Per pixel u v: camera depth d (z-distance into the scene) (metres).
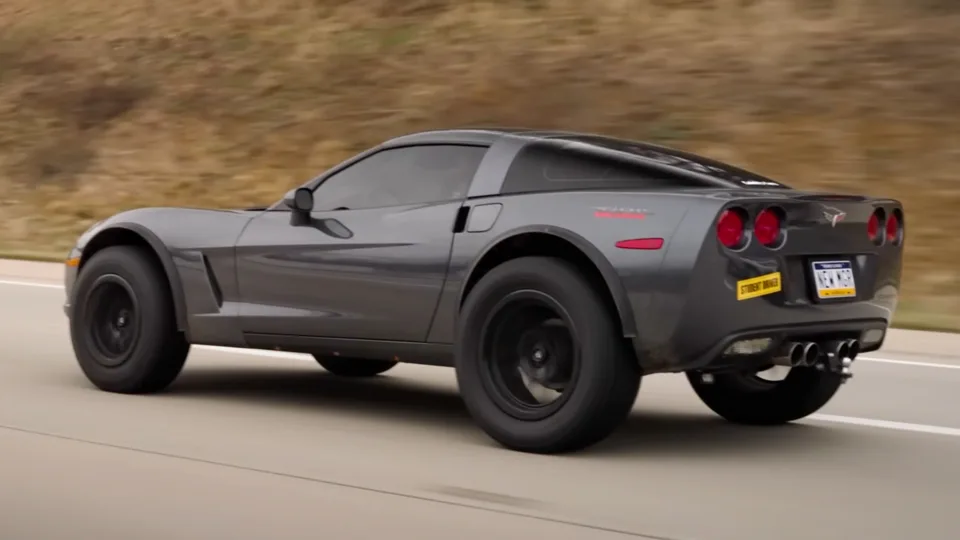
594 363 6.20
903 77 19.73
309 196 7.43
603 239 6.28
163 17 28.38
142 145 24.23
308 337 7.49
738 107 20.16
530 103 21.88
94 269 8.13
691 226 6.11
